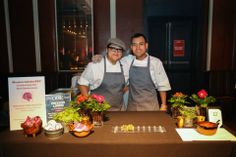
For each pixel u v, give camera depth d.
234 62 4.15
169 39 4.09
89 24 4.18
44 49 4.18
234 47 4.12
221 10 4.04
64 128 1.45
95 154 1.31
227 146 1.30
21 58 4.20
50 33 4.14
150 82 2.26
